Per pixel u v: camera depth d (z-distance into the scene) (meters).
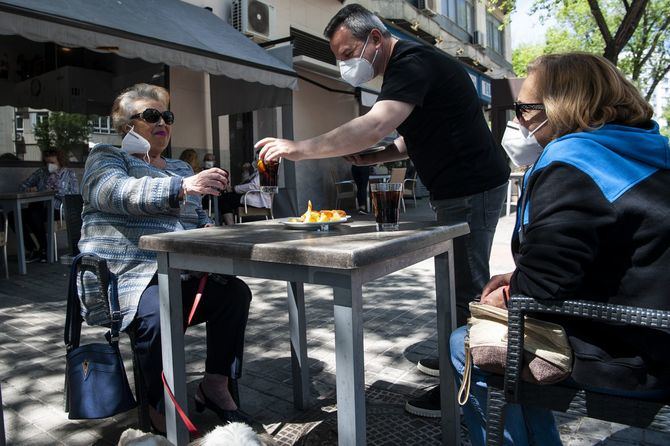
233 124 9.45
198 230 2.00
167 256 1.82
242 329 2.24
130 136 2.31
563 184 1.26
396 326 3.71
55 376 2.89
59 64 7.72
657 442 2.11
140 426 2.07
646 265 1.21
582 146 1.30
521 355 1.33
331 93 12.03
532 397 1.37
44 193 6.08
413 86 2.10
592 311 1.24
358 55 2.30
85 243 2.18
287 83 7.21
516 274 1.36
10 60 7.23
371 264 1.46
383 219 1.82
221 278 2.21
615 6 16.31
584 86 1.40
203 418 2.37
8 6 4.18
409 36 13.42
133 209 2.04
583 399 1.31
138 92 2.45
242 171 9.64
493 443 1.44
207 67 6.07
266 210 7.93
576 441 2.12
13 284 5.25
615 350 1.26
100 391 1.92
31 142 7.35
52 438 2.21
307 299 4.52
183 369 1.90
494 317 1.49
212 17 8.42
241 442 1.23
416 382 2.73
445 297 1.97
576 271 1.23
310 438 2.16
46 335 3.62
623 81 1.42
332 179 11.91
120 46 5.12
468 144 2.29
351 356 1.40
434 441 2.12
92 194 2.13
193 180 2.00
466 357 1.49
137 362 2.07
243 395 2.62
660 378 1.20
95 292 2.12
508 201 10.22
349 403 1.42
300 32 10.94
